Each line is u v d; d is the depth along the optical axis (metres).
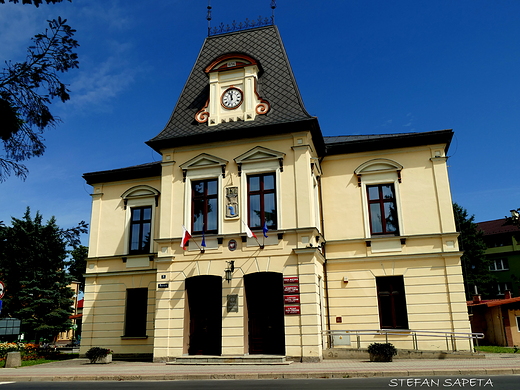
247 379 13.02
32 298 29.69
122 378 13.96
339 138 23.95
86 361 20.62
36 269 28.86
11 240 10.59
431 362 16.14
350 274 20.39
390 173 21.16
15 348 23.12
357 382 11.39
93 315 22.88
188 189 20.28
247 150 19.95
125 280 22.89
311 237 18.14
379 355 16.55
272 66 22.06
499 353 20.31
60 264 30.53
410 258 19.84
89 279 23.48
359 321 19.81
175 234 19.86
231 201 19.50
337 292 20.34
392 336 19.22
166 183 20.62
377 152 21.55
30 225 30.09
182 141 20.70
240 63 21.39
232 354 17.66
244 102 20.84
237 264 18.62
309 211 18.45
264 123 19.94
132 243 23.44
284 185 19.05
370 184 21.38
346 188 21.53
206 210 19.91
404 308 19.62
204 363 17.31
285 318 17.55
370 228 20.91
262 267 18.31
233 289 18.38
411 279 19.67
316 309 17.31
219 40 24.17
